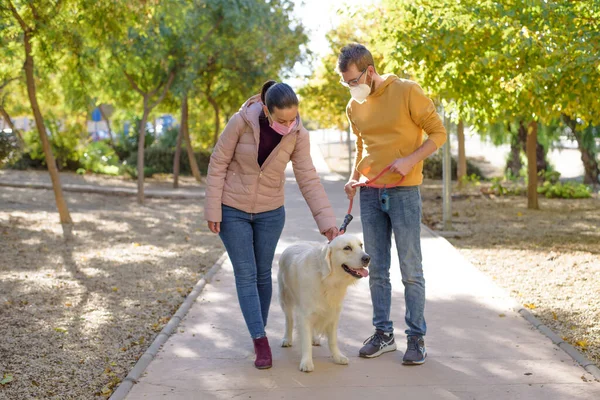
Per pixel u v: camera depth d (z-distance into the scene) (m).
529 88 7.58
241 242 4.50
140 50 15.45
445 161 11.23
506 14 7.25
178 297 6.75
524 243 10.02
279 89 4.24
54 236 10.76
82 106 17.22
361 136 4.68
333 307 4.33
